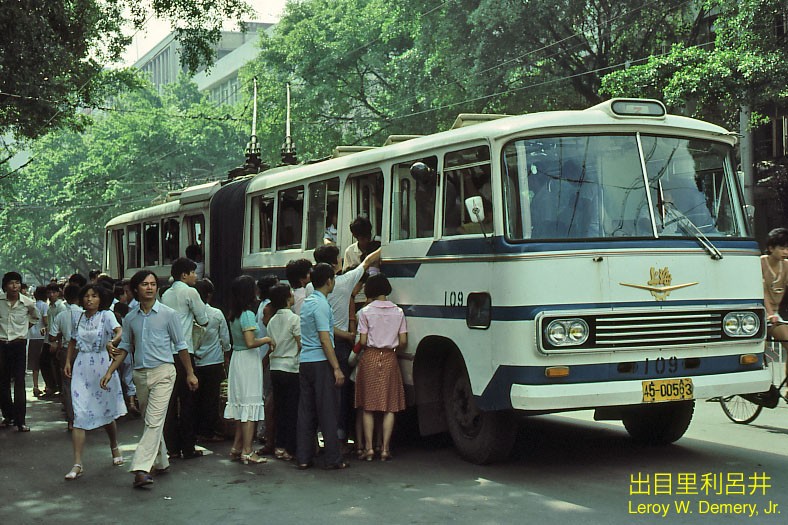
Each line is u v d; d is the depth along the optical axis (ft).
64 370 28.43
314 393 25.08
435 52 96.89
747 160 73.15
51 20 59.93
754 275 23.89
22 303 34.53
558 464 24.41
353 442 28.81
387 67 113.19
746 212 24.61
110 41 66.49
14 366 34.22
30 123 66.18
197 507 20.98
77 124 76.23
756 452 25.55
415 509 19.99
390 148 27.58
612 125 23.21
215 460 26.86
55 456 28.48
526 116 23.30
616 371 21.83
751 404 30.01
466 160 24.00
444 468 24.39
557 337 21.33
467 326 23.40
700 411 33.60
